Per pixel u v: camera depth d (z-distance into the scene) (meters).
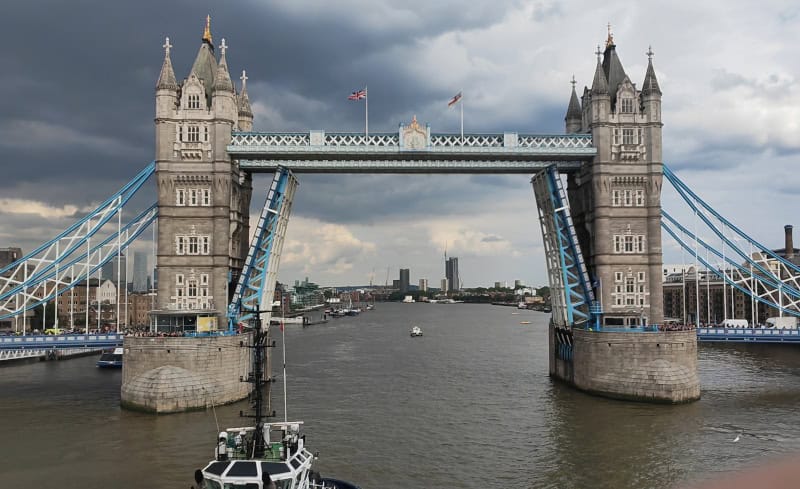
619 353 72.31
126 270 94.69
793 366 104.56
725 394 75.19
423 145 79.00
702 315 183.62
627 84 81.94
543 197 86.44
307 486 34.00
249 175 87.38
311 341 162.00
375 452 50.81
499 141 81.31
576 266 81.06
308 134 79.50
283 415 63.75
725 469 46.38
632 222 81.00
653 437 55.06
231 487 29.83
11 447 51.41
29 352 110.81
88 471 45.47
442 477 44.78
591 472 45.91
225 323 75.81
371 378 90.00
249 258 76.56
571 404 69.25
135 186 80.00
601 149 80.50
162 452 49.88
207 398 66.44
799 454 49.75
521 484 43.47
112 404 68.62
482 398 73.44
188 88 77.50
